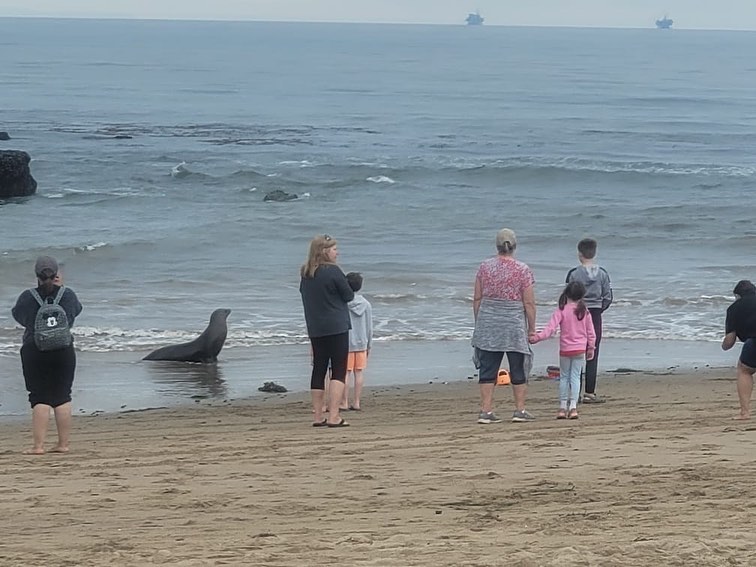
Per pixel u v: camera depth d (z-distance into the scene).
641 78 146.50
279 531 11.39
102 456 14.66
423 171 50.88
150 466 14.08
